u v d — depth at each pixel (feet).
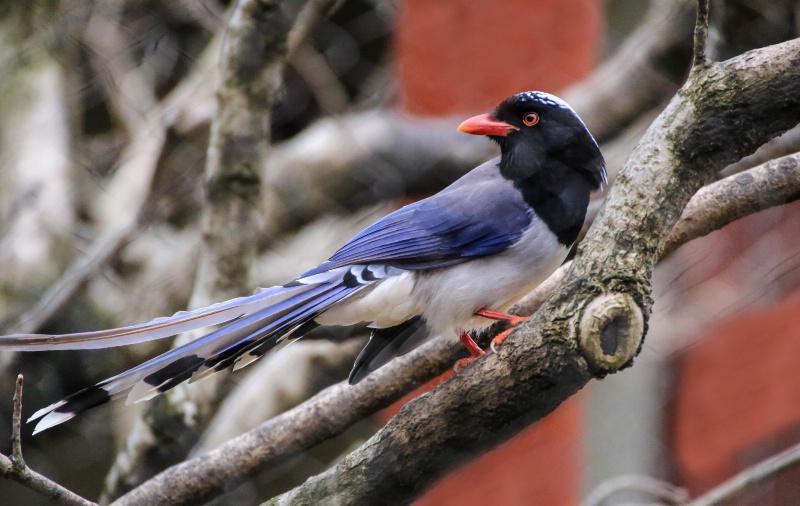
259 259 40.98
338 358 37.60
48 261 43.24
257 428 30.86
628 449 35.78
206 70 42.57
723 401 36.76
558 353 21.52
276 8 33.30
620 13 41.81
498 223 28.76
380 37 40.22
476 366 22.72
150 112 44.34
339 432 30.81
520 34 37.47
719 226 28.22
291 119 43.21
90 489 41.45
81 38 43.47
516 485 35.37
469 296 28.40
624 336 21.30
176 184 40.16
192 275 41.39
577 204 29.27
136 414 40.98
